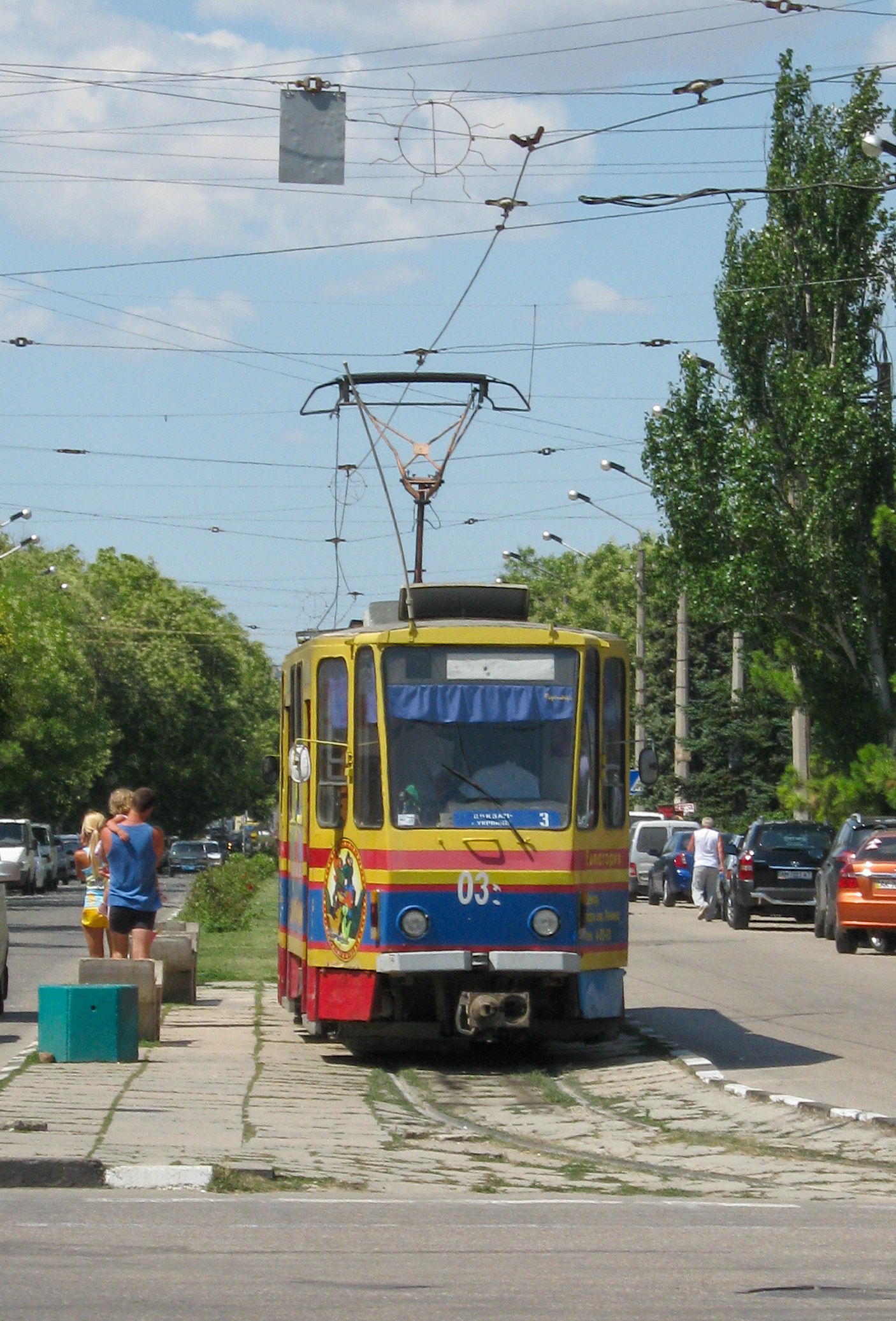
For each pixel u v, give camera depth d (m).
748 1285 8.71
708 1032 21.55
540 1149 13.66
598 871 18.70
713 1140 14.03
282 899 22.42
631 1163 13.07
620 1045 20.16
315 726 19.33
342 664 18.95
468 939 18.09
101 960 19.66
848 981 28.88
